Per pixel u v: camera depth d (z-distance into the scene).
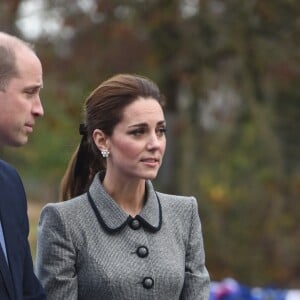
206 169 63.44
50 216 16.89
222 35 59.12
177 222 17.41
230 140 63.28
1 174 16.30
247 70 59.41
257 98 61.06
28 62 15.82
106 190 17.17
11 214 16.05
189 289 17.19
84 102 17.70
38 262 16.89
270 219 63.34
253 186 63.59
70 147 18.91
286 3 59.66
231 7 59.09
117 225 16.92
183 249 17.30
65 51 63.75
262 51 59.19
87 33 63.09
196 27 60.09
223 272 62.38
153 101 16.73
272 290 40.66
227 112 63.25
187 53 60.56
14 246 15.85
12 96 15.70
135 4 61.09
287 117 64.25
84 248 16.77
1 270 15.49
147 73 62.59
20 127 15.83
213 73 60.84
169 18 60.25
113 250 16.78
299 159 64.38
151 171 16.69
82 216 16.95
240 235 63.38
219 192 62.62
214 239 62.47
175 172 60.75
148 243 16.92
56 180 85.88
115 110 16.69
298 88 63.50
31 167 85.19
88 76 63.31
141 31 61.62
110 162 17.08
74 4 62.81
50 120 64.31
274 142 61.81
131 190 17.09
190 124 61.81
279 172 62.91
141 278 16.62
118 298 16.55
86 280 16.66
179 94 63.34
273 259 63.31
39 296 16.20
